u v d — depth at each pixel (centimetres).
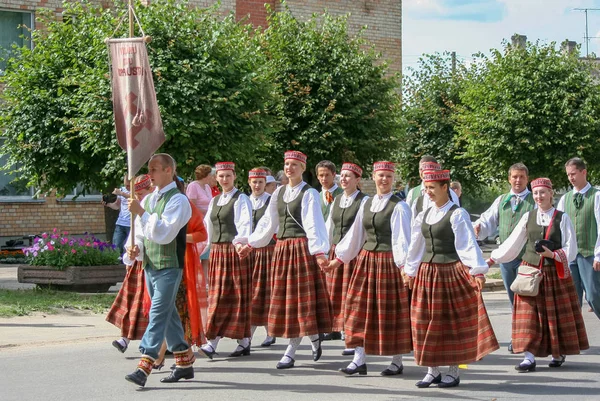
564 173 1877
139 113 704
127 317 812
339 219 873
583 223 892
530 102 1845
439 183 704
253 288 870
